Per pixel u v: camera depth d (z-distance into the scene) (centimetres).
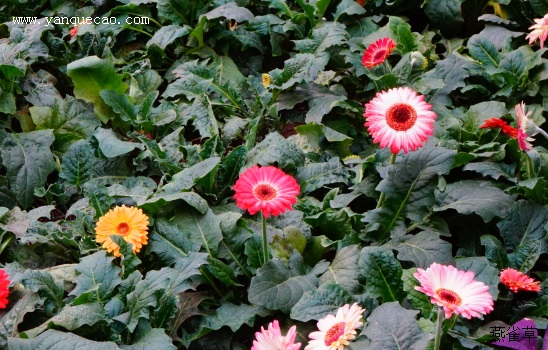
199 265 234
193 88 283
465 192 249
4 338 225
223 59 298
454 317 224
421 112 235
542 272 243
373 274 230
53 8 323
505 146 257
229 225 246
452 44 304
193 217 248
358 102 283
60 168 273
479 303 207
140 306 228
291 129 285
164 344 223
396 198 242
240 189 231
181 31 296
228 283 239
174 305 229
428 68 293
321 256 246
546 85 276
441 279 211
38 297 233
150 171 269
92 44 300
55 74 300
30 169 267
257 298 230
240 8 295
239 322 231
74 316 224
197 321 235
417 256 237
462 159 256
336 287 229
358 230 250
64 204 265
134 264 238
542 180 246
